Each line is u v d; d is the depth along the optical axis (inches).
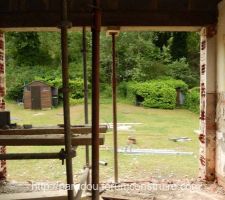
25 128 164.6
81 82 947.3
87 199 183.6
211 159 254.5
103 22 244.5
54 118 734.5
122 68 1003.3
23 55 1115.9
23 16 243.6
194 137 514.0
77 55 1083.9
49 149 412.5
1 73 256.7
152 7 245.9
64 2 104.9
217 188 239.6
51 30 257.4
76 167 317.1
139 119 729.0
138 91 926.4
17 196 185.0
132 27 250.8
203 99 260.4
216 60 250.5
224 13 231.5
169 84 927.0
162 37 1081.4
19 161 340.5
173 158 363.3
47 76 1012.5
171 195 226.4
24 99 928.9
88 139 138.3
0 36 255.3
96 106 103.9
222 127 239.8
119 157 365.1
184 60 1015.0
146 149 413.7
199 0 246.7
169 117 769.6
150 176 280.8
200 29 261.7
